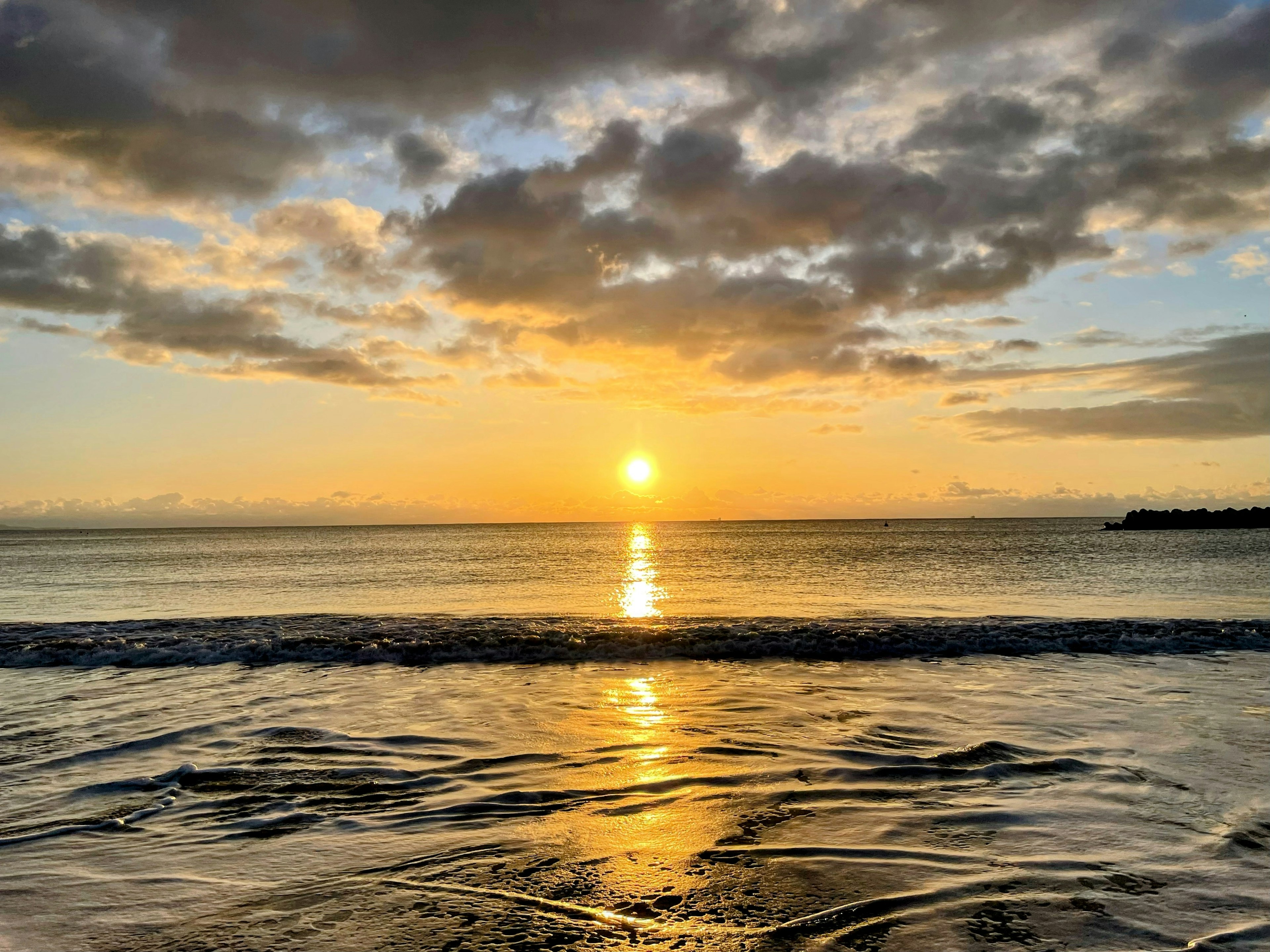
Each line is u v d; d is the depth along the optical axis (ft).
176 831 17.20
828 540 323.37
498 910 13.05
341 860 15.35
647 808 18.34
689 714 28.81
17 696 33.06
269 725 27.40
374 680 36.58
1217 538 269.23
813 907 13.09
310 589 107.04
